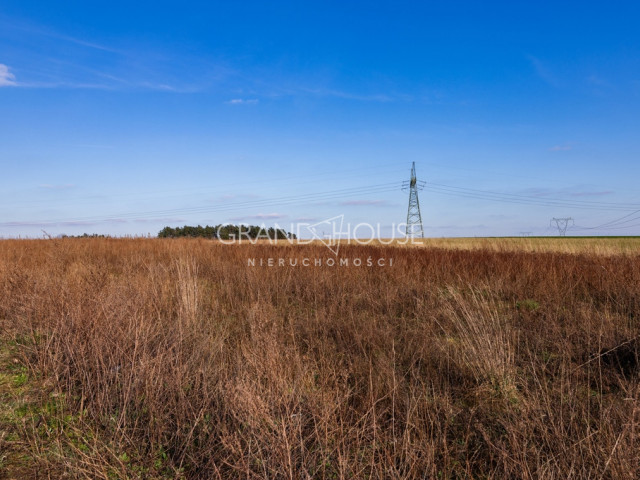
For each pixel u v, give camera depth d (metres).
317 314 5.61
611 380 3.70
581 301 6.64
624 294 6.50
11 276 7.03
